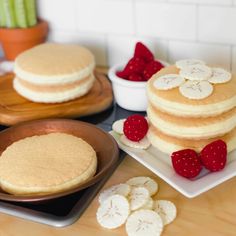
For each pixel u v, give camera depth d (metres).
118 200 0.72
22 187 0.72
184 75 0.77
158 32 1.01
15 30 1.04
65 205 0.73
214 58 1.00
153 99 0.77
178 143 0.76
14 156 0.77
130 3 1.01
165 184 0.76
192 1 0.96
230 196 0.74
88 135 0.83
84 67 0.92
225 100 0.74
